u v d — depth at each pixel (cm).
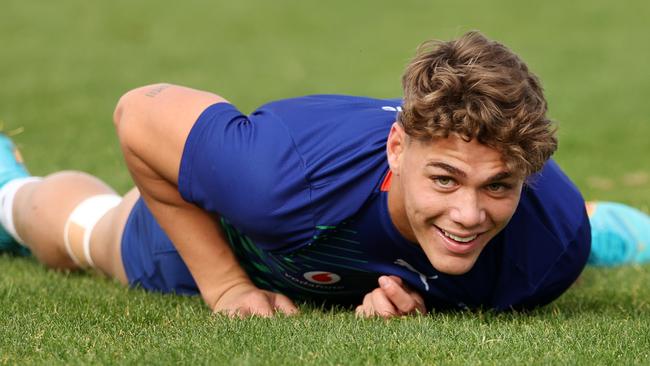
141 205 1744
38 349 1232
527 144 1183
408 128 1213
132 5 6656
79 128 3662
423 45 1264
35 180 2039
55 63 5066
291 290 1573
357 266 1434
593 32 6125
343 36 6047
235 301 1490
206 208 1455
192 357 1178
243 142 1388
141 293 1683
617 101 4388
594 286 1800
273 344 1227
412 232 1352
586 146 3550
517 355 1193
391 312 1404
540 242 1430
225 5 6775
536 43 5838
